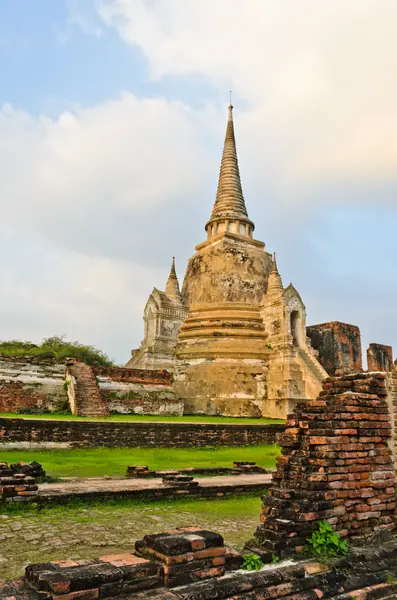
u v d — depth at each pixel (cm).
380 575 559
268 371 3119
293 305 3272
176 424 1889
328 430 638
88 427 1727
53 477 1160
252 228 3950
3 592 409
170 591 450
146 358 3319
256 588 486
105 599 425
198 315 3494
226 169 4122
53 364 2448
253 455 1795
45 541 698
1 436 1576
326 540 571
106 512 892
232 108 4428
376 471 661
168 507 959
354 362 3634
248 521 857
